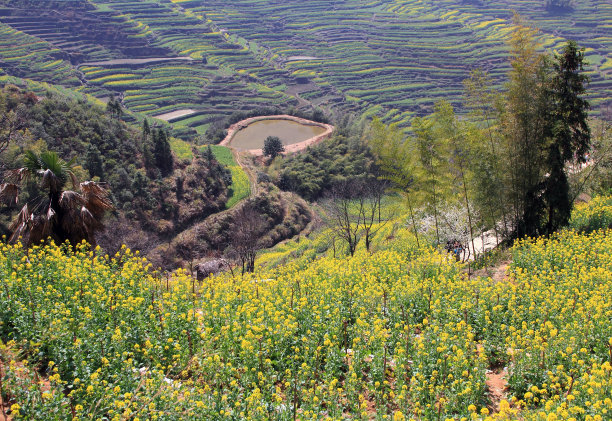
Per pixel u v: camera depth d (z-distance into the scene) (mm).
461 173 26828
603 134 33156
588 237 23125
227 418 8188
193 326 11211
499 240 30969
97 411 8273
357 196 53406
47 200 17531
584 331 11688
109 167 51906
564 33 176625
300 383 9492
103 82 127062
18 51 129000
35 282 12422
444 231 27953
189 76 140500
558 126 24625
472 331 12578
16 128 46312
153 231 48688
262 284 16578
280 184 65000
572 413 8453
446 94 141875
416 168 28000
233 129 85875
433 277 16531
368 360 10836
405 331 11547
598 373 9055
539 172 26531
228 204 56844
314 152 69375
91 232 17516
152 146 57812
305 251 42594
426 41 185250
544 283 16547
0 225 33969
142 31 165500
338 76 156250
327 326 11781
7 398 8375
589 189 33125
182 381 9883
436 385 10062
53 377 8359
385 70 159875
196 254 48250
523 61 25328
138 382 8953
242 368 10141
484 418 8656
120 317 11172
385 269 18031
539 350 10664
